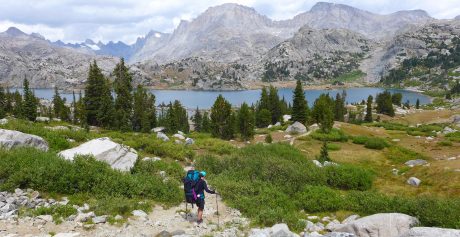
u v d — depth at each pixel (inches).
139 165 872.9
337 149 2269.9
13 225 475.8
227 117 2753.4
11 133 816.9
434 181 1214.3
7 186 591.5
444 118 5201.8
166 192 708.7
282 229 497.7
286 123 3814.0
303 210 784.9
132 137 1614.2
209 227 563.8
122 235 483.8
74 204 581.9
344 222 698.2
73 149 832.3
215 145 1611.7
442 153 2049.7
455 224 629.9
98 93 2714.1
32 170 632.4
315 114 3253.0
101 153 805.2
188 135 2709.2
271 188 847.1
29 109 2741.1
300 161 1344.7
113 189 658.2
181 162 1173.1
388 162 1875.0
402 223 585.0
